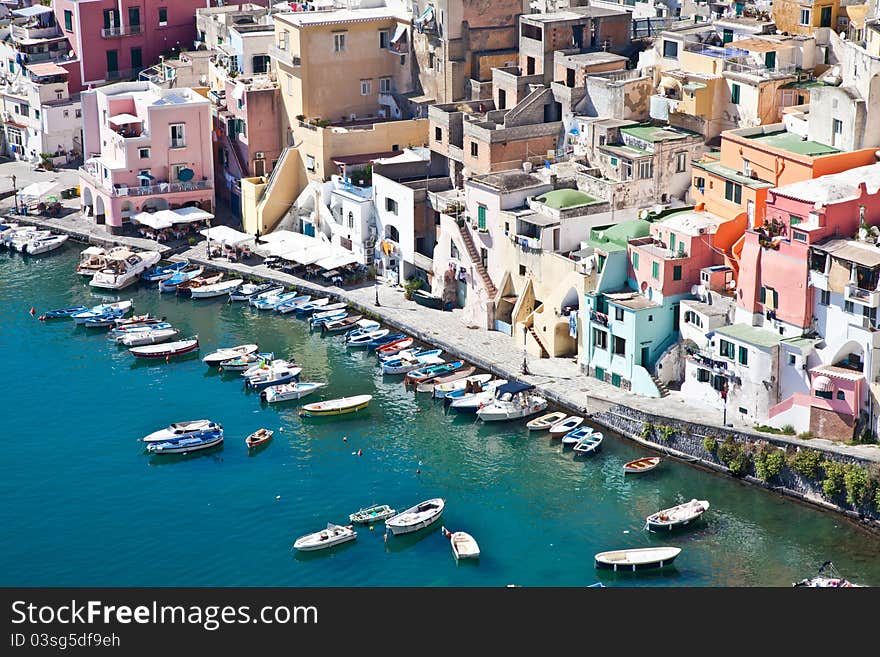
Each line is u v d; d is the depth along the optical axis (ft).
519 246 511.40
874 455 406.62
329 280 577.43
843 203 431.43
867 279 416.46
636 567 384.27
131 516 419.54
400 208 561.43
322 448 456.04
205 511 421.59
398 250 568.41
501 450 451.12
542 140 560.20
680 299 467.93
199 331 544.21
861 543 394.52
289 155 616.80
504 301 523.29
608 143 530.68
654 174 515.50
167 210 629.92
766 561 387.96
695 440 438.81
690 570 384.88
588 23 581.12
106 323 549.13
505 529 407.85
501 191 515.91
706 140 525.75
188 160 636.48
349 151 607.78
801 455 414.62
